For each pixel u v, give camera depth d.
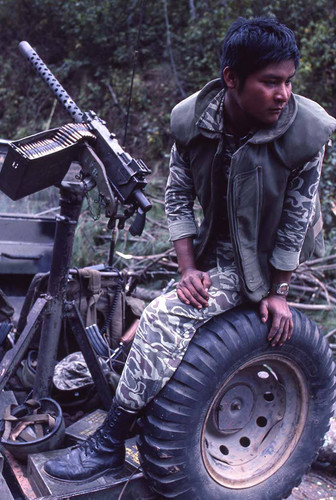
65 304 2.29
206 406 1.88
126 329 2.88
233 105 1.76
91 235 5.38
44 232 3.22
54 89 2.34
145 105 7.98
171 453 1.84
